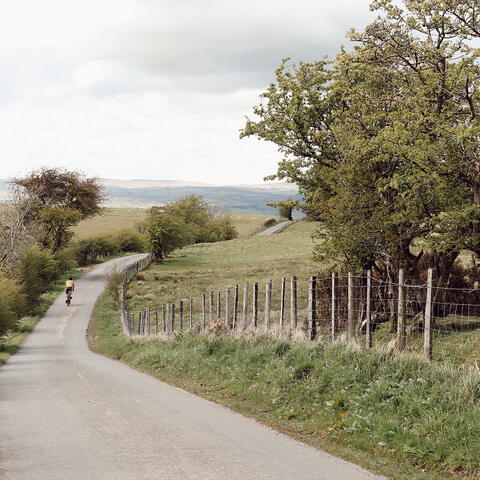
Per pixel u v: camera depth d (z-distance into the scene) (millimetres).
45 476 6699
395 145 20531
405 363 10656
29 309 57469
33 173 87688
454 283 26969
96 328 50062
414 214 22094
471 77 20969
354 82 27016
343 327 21453
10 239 56500
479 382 9102
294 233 124812
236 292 21906
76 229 186250
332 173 25719
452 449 7621
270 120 29250
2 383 17281
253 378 13695
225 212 161875
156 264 92438
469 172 20219
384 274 26516
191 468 6957
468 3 20406
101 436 8836
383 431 8641
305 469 6969
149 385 15617
